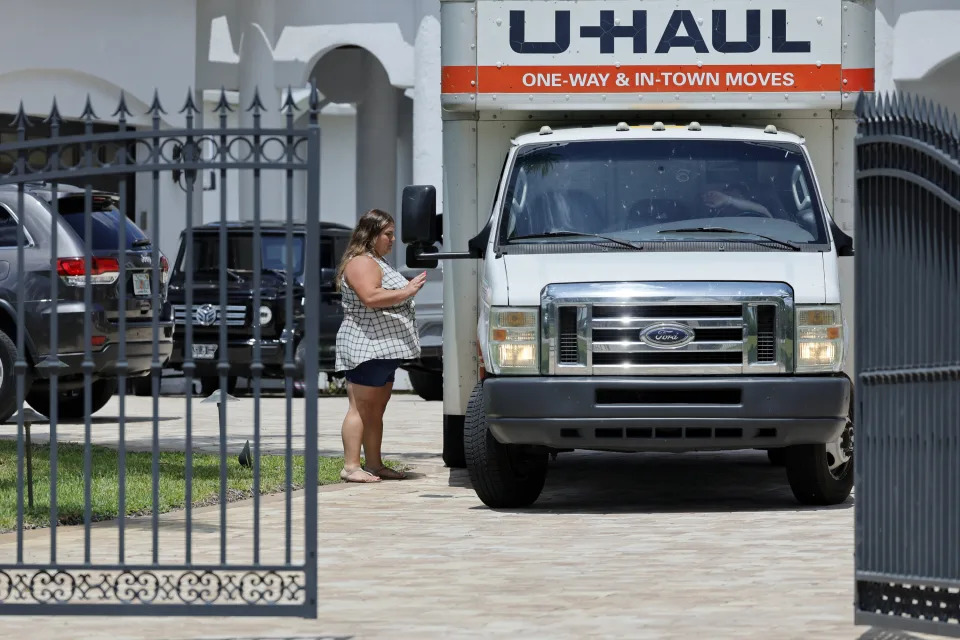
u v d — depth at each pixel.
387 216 36.22
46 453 39.72
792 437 30.00
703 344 29.97
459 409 36.50
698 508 31.98
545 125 34.34
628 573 23.28
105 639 18.62
